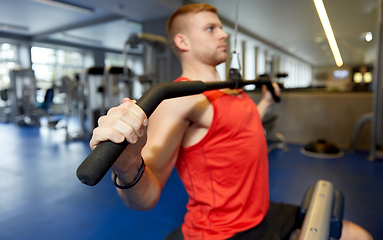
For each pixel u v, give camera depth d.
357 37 3.60
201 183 0.71
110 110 0.37
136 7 4.91
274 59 6.80
